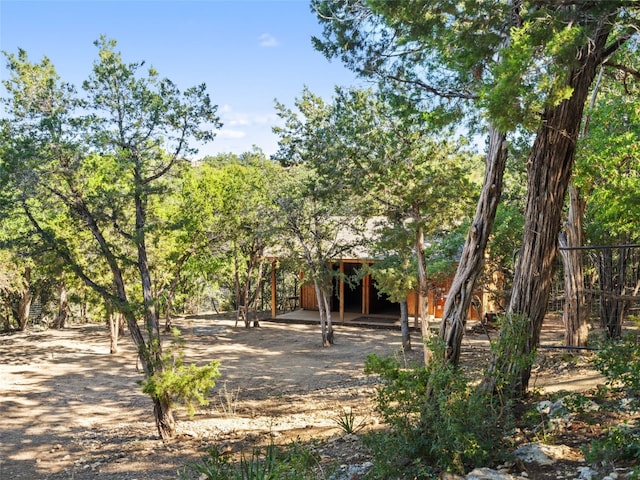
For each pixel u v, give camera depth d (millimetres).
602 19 5289
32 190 11930
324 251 25141
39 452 11609
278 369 19344
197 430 12047
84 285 20594
